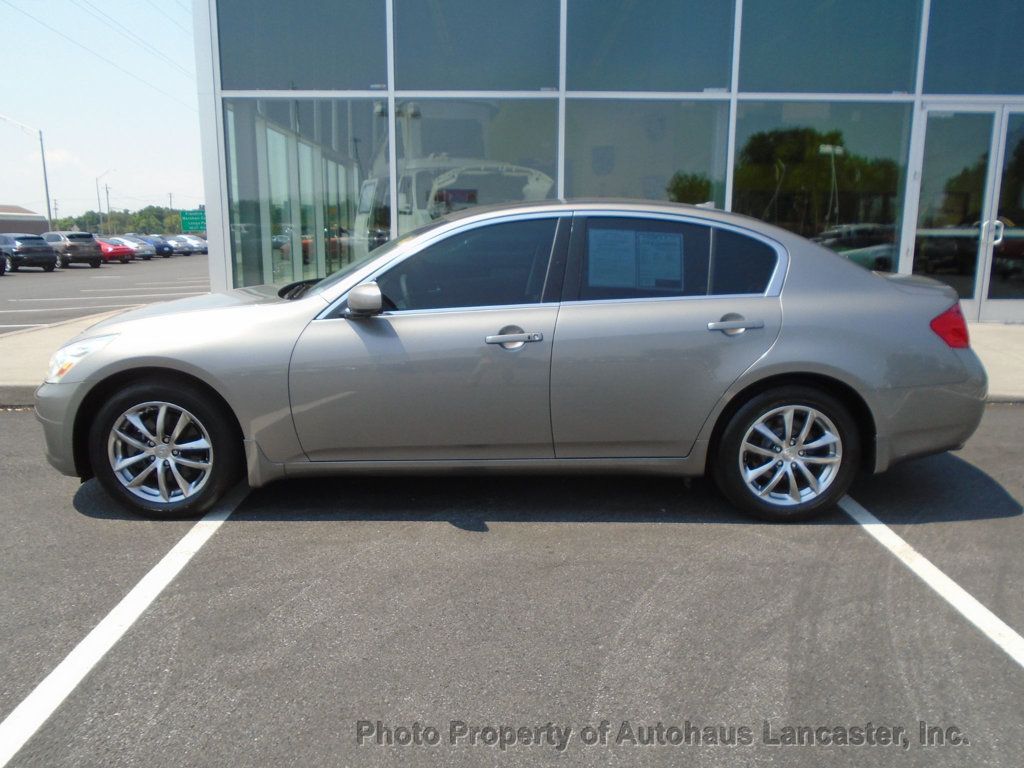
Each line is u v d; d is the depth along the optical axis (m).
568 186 9.47
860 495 4.56
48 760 2.32
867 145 9.48
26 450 5.43
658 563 3.63
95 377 3.93
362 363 3.88
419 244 4.02
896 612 3.19
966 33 9.24
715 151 9.45
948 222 9.62
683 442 4.01
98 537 3.91
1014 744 2.42
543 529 4.02
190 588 3.37
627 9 9.16
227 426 4.01
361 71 9.24
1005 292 9.75
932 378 3.97
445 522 4.11
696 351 3.90
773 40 9.22
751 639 2.98
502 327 3.88
